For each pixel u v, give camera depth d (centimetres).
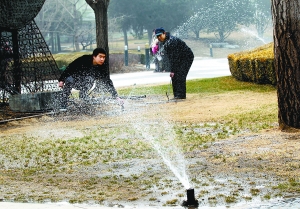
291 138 927
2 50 1659
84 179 741
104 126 1283
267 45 2158
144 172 759
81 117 1464
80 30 6556
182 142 988
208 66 3594
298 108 994
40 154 966
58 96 1559
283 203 572
